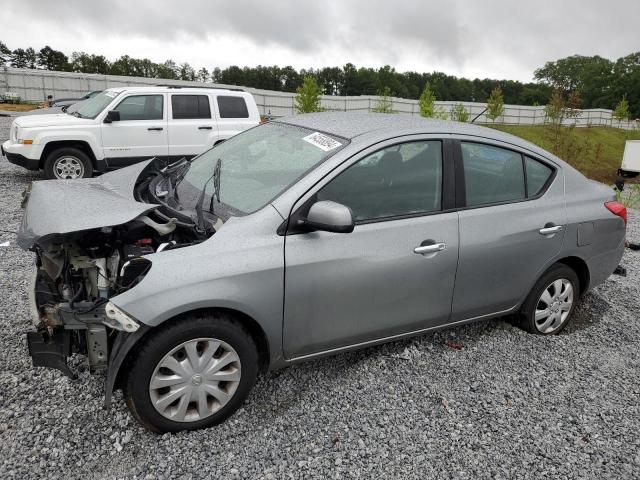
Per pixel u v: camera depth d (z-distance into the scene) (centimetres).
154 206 290
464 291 358
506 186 376
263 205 298
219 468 263
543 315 416
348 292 309
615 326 457
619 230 435
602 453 294
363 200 315
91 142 964
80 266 275
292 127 378
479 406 328
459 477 269
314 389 334
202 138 1048
